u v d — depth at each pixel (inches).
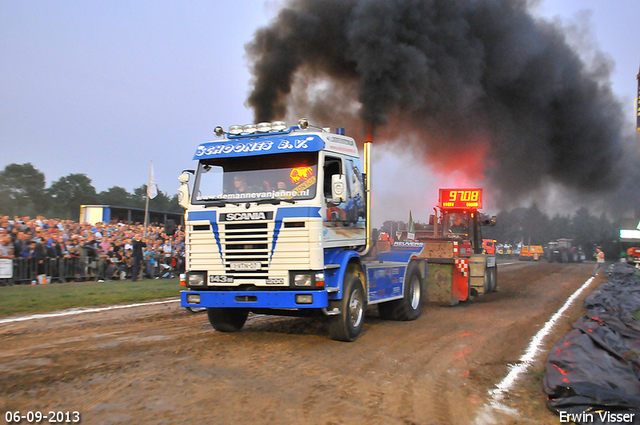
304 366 241.9
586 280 814.5
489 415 182.7
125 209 1076.5
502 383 223.9
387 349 284.7
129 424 165.2
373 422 171.0
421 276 424.8
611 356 251.8
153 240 853.2
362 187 339.9
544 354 280.5
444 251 488.1
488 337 326.0
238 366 240.4
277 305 274.2
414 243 423.5
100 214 991.6
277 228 278.8
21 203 1482.5
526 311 452.8
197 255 295.3
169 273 773.9
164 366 238.5
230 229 287.3
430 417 177.9
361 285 315.9
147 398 191.3
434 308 470.9
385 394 202.4
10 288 546.9
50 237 647.8
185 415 173.8
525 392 210.8
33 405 182.7
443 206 601.0
